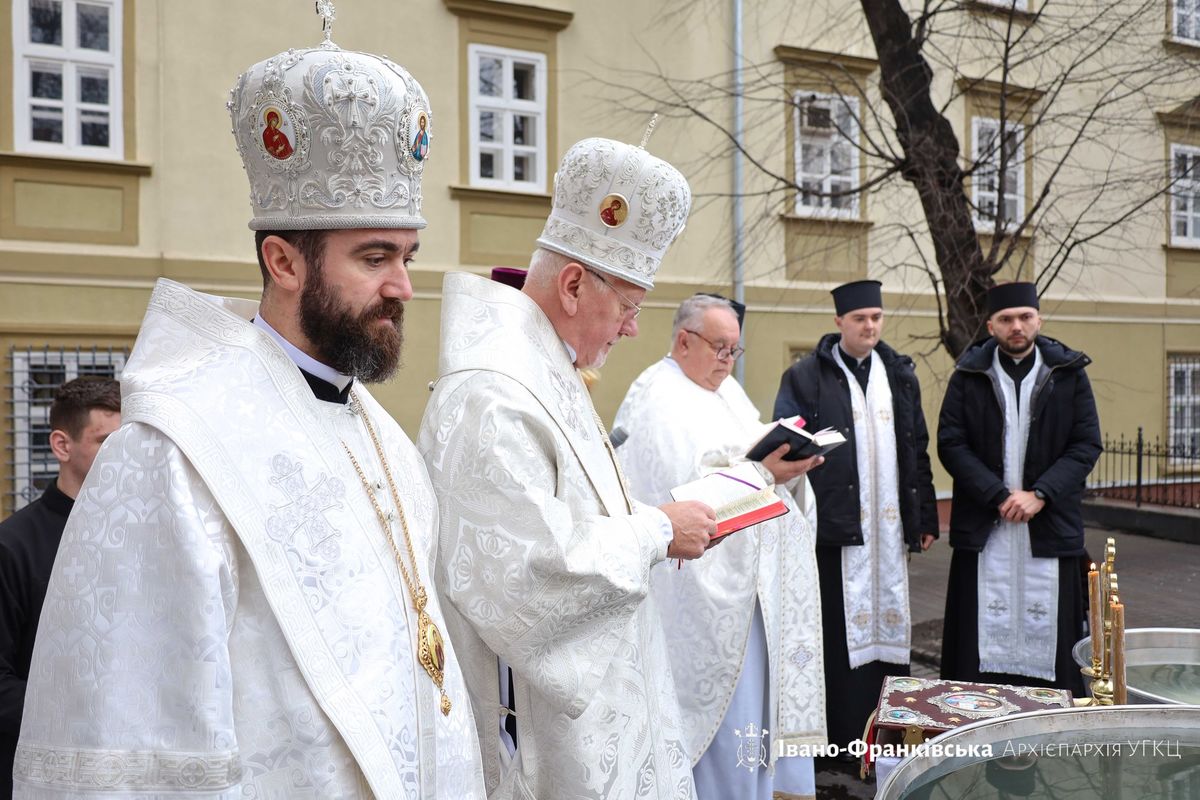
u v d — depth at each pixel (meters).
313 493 1.31
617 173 2.04
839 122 10.43
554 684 1.77
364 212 1.35
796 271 10.72
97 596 1.15
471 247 9.66
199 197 8.60
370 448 1.51
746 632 3.12
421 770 1.34
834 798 3.92
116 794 1.10
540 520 1.75
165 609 1.15
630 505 2.06
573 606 1.74
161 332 1.33
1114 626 2.07
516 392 1.88
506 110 9.74
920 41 7.32
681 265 10.38
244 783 1.21
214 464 1.21
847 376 4.53
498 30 9.60
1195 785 1.59
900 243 11.06
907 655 4.42
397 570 1.41
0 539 2.22
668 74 10.25
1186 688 2.22
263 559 1.23
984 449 4.45
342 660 1.27
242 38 8.67
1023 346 4.41
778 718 3.31
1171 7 8.89
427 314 9.48
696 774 3.18
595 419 2.11
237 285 8.75
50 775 1.12
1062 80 7.92
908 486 4.53
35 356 8.12
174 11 8.46
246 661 1.23
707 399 3.35
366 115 1.33
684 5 10.20
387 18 9.14
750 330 10.57
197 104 8.56
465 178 9.59
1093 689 2.16
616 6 10.08
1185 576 8.10
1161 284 12.87
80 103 8.30
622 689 1.95
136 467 1.19
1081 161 10.55
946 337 7.17
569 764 1.88
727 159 10.42
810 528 3.54
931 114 7.24
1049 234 8.02
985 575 4.43
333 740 1.25
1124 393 12.70
